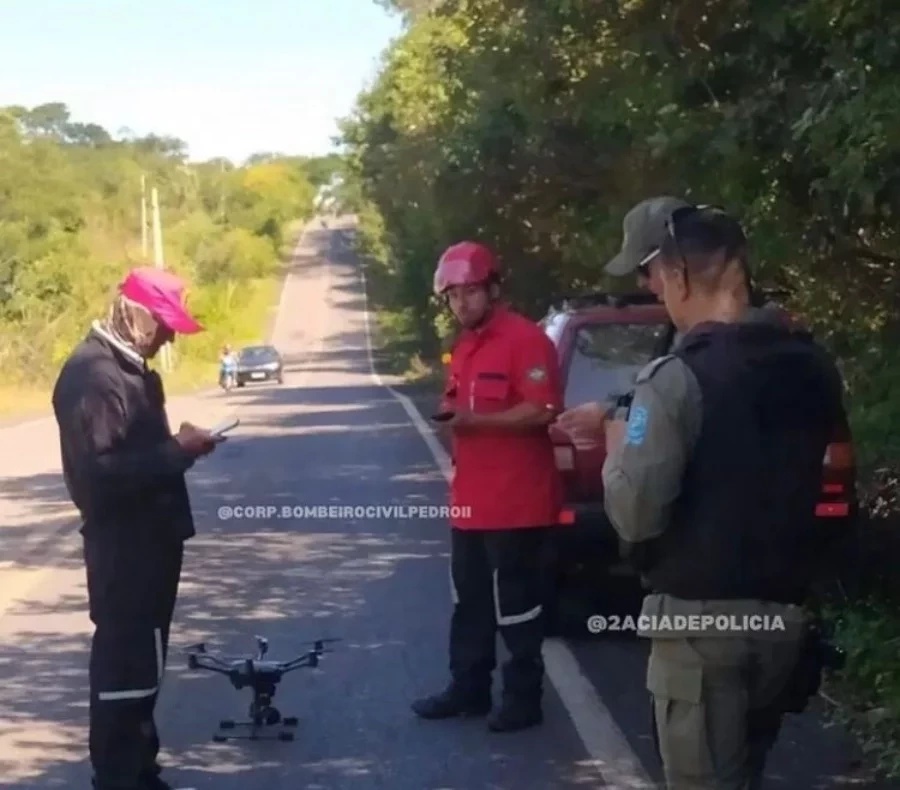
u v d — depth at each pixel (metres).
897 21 6.95
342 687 8.08
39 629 9.78
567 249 17.33
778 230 8.47
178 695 7.99
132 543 5.71
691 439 3.92
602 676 8.22
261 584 11.13
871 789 6.24
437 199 20.89
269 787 6.45
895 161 6.89
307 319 96.38
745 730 4.06
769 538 3.93
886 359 8.05
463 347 7.07
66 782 6.60
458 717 7.47
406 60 41.34
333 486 17.48
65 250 61.16
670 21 9.10
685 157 9.05
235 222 123.38
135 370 5.63
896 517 8.80
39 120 117.81
